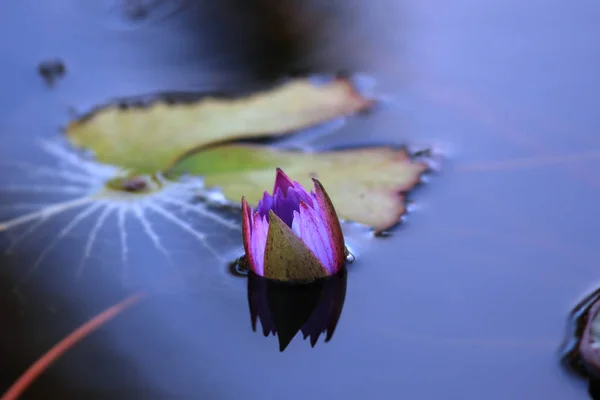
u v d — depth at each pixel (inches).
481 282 42.1
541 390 39.9
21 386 40.6
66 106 48.6
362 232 43.5
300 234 42.1
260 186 45.0
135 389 40.5
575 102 47.1
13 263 43.3
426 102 47.7
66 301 42.4
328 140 46.5
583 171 44.8
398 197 44.4
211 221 44.3
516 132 46.2
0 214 44.8
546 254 42.7
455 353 40.8
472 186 44.6
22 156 46.8
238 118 47.4
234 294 42.4
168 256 43.4
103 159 46.5
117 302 42.3
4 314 42.1
